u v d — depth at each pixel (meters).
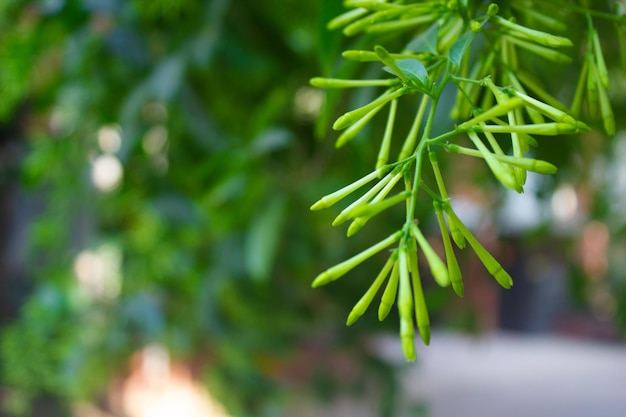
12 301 0.75
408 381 0.73
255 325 0.59
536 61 0.41
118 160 0.50
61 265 0.61
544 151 0.43
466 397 0.73
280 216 0.49
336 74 0.32
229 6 0.50
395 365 0.62
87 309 0.59
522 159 0.21
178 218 0.53
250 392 0.59
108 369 0.61
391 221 0.54
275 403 0.58
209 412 0.62
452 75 0.23
